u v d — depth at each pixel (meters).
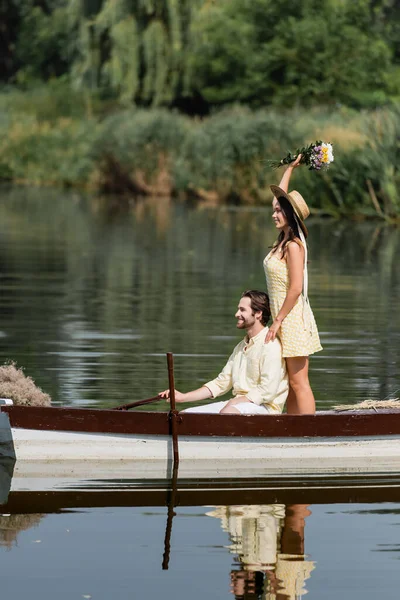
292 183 73.81
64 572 13.02
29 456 17.77
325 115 85.38
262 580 12.81
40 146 109.56
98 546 13.86
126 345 28.14
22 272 43.47
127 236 58.50
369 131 68.31
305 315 18.70
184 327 31.05
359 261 48.09
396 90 103.62
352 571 13.12
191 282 40.94
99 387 22.92
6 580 12.77
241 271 44.25
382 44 105.12
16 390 18.92
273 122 80.19
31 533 14.30
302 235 18.92
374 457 18.19
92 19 103.06
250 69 103.06
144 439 17.77
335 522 14.85
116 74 100.06
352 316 33.41
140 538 14.14
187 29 102.50
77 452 17.73
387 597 12.37
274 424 17.86
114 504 15.58
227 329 30.75
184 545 13.93
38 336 29.36
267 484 16.72
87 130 107.31
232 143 82.19
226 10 105.88
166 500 15.80
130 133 92.62
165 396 18.67
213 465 17.83
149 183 92.31
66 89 119.69
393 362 26.20
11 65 149.62
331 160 19.53
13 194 91.75
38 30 145.25
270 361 18.34
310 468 17.81
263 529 14.53
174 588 12.58
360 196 68.69
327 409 21.09
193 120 96.62
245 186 82.19
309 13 104.06
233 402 18.34
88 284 40.31
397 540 14.16
